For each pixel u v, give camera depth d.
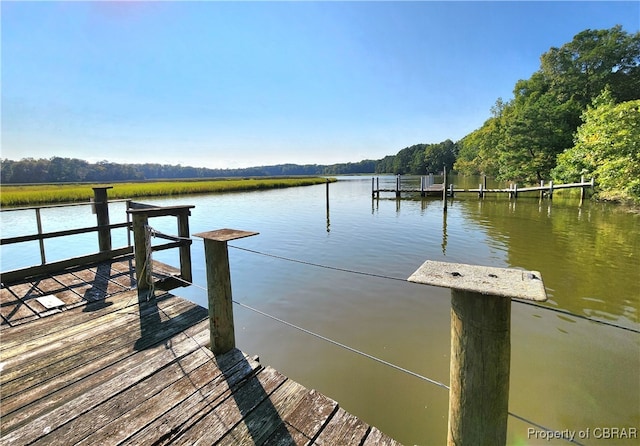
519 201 17.17
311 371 3.32
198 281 6.33
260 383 2.18
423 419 2.68
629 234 8.70
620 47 24.91
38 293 3.79
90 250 9.20
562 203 15.40
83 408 1.93
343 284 5.69
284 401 2.00
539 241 8.29
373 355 3.57
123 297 3.68
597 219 11.02
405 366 3.38
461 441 1.27
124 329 2.93
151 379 2.21
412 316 4.44
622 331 3.89
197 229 11.51
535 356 3.45
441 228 10.52
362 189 32.72
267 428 1.78
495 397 1.18
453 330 1.24
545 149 22.14
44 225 13.02
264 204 19.84
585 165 15.15
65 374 2.27
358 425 1.80
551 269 6.09
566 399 2.85
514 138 23.61
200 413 1.89
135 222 3.72
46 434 1.73
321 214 14.91
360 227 11.17
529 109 23.38
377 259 7.18
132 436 1.72
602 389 2.95
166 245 4.09
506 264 6.51
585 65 26.33
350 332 4.06
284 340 3.91
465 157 55.81
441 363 3.42
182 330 2.92
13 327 2.97
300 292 5.38
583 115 16.02
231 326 2.55
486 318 1.13
